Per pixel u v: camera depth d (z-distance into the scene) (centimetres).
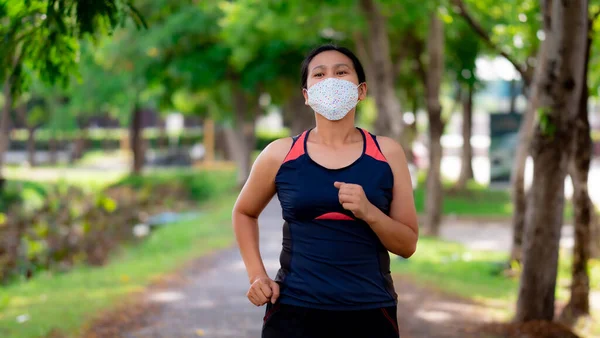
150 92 2830
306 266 302
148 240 1495
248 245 320
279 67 2228
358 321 300
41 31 528
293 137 319
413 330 714
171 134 5338
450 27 1451
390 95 1605
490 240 1571
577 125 690
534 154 673
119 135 5697
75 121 3922
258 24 1744
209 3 2239
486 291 933
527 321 696
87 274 1041
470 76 1622
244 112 2747
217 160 4884
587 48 701
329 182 301
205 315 773
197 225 1672
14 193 2052
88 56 2434
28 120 4053
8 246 1121
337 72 310
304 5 1399
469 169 2839
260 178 315
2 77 531
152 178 3016
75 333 656
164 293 892
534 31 938
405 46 1919
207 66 2333
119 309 774
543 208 679
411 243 306
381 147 311
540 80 659
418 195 2447
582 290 742
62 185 2098
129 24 2003
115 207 1667
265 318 311
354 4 1469
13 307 778
